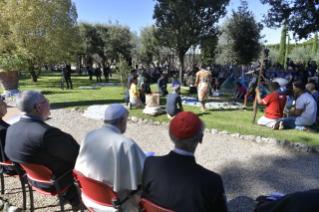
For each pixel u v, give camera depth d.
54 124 6.43
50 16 15.32
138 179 1.94
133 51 32.28
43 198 3.04
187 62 35.00
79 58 31.58
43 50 16.23
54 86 15.73
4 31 14.32
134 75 8.30
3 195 3.07
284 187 3.41
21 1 13.89
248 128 6.07
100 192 1.84
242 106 9.55
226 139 5.33
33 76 18.33
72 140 2.32
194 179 1.43
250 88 9.33
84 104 9.16
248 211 2.82
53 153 2.11
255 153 4.61
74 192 2.47
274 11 12.75
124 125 2.05
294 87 6.05
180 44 17.77
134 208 2.08
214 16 16.92
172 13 16.89
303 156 4.52
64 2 16.92
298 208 1.30
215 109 8.98
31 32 14.96
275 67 23.31
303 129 6.03
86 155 1.92
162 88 11.92
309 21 12.05
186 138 1.48
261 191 3.29
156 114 7.43
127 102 8.88
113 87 15.74
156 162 1.58
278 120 6.19
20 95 2.12
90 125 6.43
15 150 2.13
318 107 6.61
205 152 4.62
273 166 4.08
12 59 10.88
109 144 1.85
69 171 2.28
